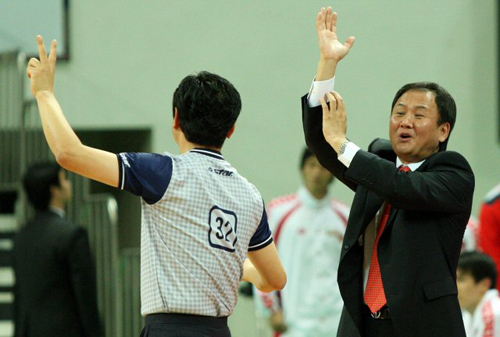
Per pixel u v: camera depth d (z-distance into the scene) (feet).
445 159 29.25
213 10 79.36
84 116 78.13
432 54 81.00
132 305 75.31
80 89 78.13
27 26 78.18
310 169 55.62
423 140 29.50
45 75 28.22
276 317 55.16
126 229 89.45
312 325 54.75
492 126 81.56
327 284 55.06
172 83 78.95
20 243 53.06
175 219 28.25
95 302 52.26
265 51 79.82
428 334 28.35
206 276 28.22
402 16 80.84
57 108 27.71
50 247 51.83
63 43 77.97
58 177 53.78
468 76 81.30
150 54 78.74
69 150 27.02
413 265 28.68
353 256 30.37
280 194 80.07
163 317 28.04
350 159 28.66
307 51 80.07
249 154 79.97
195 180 28.50
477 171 81.51
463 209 29.04
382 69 80.48
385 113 80.33
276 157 80.12
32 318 51.75
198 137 29.32
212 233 28.40
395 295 28.50
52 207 53.83
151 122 78.69
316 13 80.12
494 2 81.41
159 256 28.25
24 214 70.90
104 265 71.72
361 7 80.43
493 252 59.67
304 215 55.72
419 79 80.84
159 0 78.84
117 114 78.43
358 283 30.17
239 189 29.48
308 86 80.07
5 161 75.82
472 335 48.01
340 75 80.33
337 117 29.55
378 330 29.60
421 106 29.58
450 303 28.63
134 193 28.09
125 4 78.64
